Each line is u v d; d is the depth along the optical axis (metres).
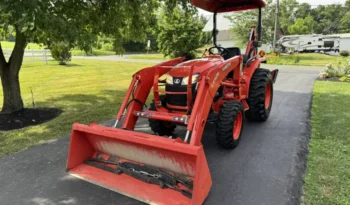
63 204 2.71
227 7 5.17
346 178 3.05
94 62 21.05
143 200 2.64
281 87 9.25
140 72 3.75
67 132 4.86
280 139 4.32
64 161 3.70
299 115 5.66
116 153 3.16
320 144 4.03
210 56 4.41
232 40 30.56
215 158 3.69
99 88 9.33
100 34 6.34
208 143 4.23
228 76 4.38
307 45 33.34
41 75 12.84
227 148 3.96
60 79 11.57
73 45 4.61
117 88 9.36
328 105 6.32
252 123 5.19
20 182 3.16
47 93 8.45
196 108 3.00
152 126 4.30
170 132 4.53
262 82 4.99
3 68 5.88
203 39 20.52
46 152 4.01
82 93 8.43
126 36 7.01
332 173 3.17
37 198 2.83
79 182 3.13
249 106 5.00
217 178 3.15
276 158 3.64
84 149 3.29
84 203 2.73
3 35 5.99
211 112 3.90
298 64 19.27
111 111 6.23
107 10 5.48
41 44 6.09
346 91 8.13
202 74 3.18
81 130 3.10
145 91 3.86
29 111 6.15
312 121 5.16
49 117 5.79
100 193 2.90
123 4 5.25
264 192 2.85
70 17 4.98
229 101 3.98
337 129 4.62
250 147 4.04
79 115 5.89
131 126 3.62
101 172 3.10
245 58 4.99
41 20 3.56
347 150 3.80
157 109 3.69
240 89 4.35
